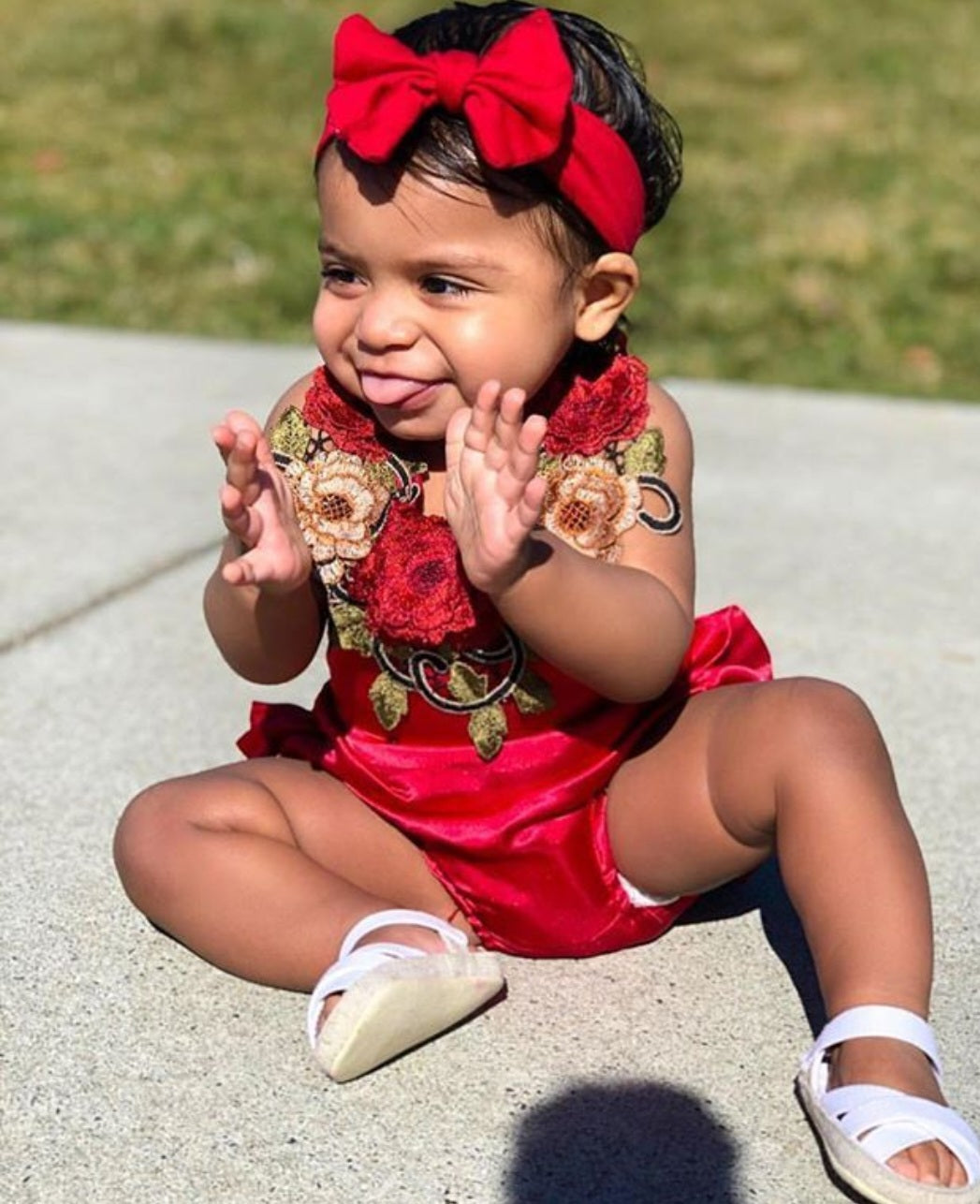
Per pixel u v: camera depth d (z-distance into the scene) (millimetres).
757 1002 2119
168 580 3590
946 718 3025
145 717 2932
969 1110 1920
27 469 4266
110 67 9078
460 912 2188
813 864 1905
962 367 5891
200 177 7645
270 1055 1983
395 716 2133
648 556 2096
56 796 2625
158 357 5379
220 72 9117
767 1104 1922
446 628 2033
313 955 2016
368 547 2102
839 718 1978
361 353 1988
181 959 2170
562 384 2117
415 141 1918
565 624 1930
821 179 7762
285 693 3061
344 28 1965
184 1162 1803
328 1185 1771
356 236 1954
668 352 5891
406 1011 1880
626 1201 1757
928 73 9461
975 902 2385
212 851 2070
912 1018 1811
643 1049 2016
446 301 1956
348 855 2156
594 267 2033
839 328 6176
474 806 2129
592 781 2125
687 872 2107
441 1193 1764
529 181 1941
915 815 2645
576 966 2186
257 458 1968
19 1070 1945
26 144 7949
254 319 6082
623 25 10109
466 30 2115
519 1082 1944
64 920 2258
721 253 6820
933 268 6719
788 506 4211
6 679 3070
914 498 4312
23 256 6566
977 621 3525
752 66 9461
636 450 2113
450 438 1881
